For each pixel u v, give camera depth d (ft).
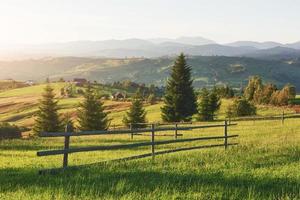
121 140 107.65
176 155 63.82
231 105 291.79
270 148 71.67
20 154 74.23
